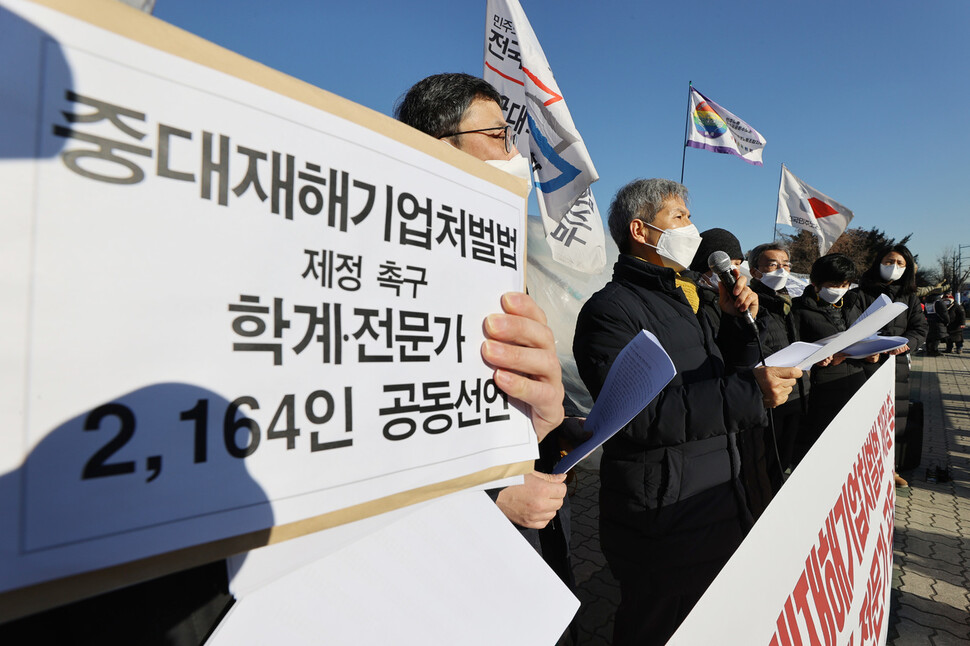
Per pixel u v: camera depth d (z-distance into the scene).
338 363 0.51
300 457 0.47
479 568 0.66
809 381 3.89
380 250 0.55
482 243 0.68
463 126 1.46
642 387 0.94
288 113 0.48
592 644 2.56
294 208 0.48
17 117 0.34
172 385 0.40
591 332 1.90
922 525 3.97
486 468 0.66
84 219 0.36
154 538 0.38
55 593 0.35
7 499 0.33
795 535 1.01
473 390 0.65
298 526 0.46
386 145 0.57
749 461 2.01
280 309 0.46
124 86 0.38
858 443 1.71
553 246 3.29
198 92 0.42
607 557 1.94
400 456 0.56
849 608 1.33
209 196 0.42
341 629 0.52
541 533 1.36
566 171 3.03
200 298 0.41
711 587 0.69
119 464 0.37
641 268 1.99
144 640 0.46
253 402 0.44
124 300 0.38
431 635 0.58
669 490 1.76
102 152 0.37
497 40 3.13
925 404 8.97
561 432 1.35
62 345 0.35
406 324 0.58
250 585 0.47
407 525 0.61
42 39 0.35
